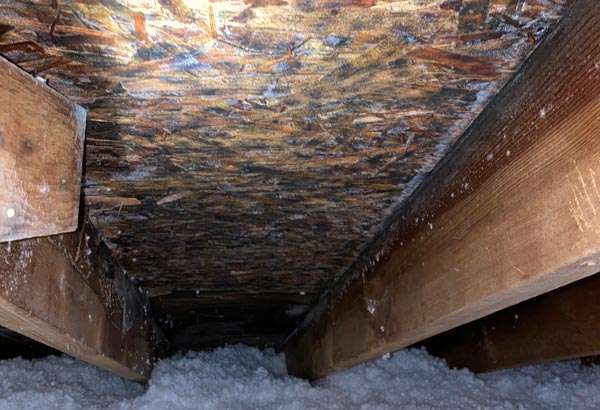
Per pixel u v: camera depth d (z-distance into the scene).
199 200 1.49
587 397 2.60
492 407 2.55
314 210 1.59
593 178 0.76
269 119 1.09
